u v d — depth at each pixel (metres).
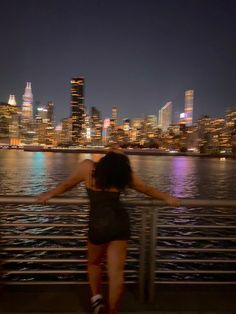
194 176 79.19
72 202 3.69
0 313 3.60
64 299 3.92
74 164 113.50
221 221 20.52
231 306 3.83
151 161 169.50
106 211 3.16
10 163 115.75
